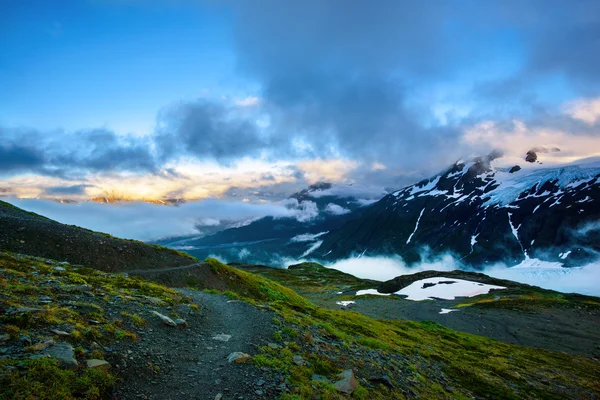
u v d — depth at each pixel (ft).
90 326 53.01
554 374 167.02
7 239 136.26
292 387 53.42
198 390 46.32
